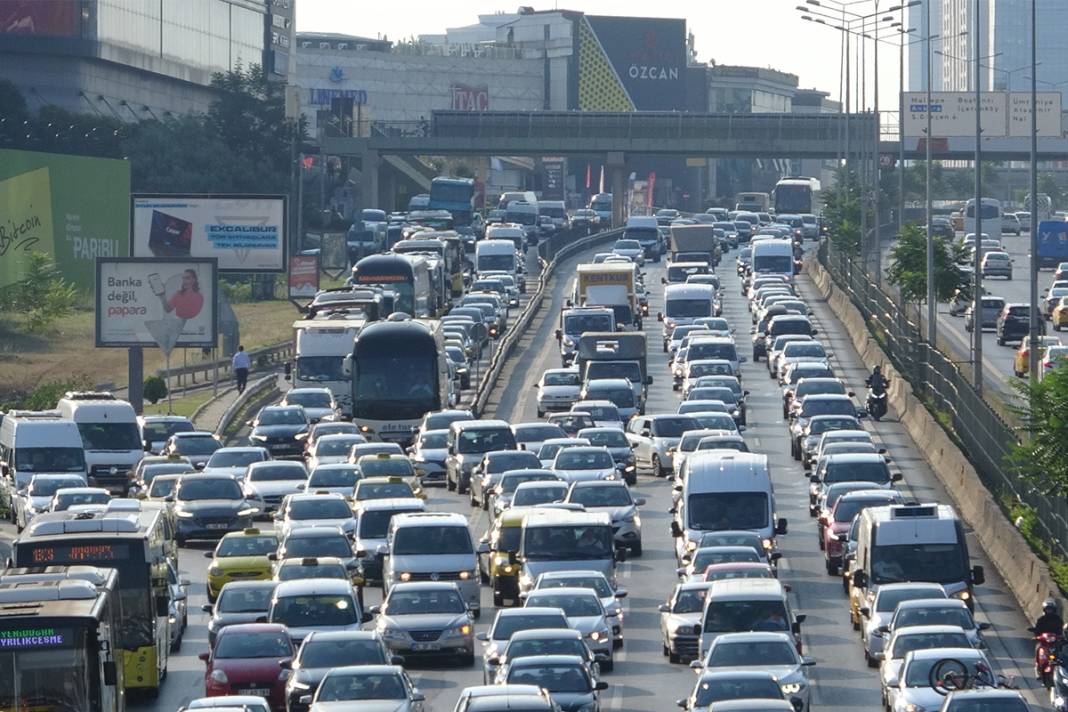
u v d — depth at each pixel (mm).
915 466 170000
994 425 150000
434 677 100750
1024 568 118625
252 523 147500
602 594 106688
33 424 161250
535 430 172000
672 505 153875
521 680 82250
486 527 145125
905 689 84250
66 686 70500
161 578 100625
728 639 88312
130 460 169750
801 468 171375
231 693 89562
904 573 106688
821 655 104125
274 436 184875
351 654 89250
